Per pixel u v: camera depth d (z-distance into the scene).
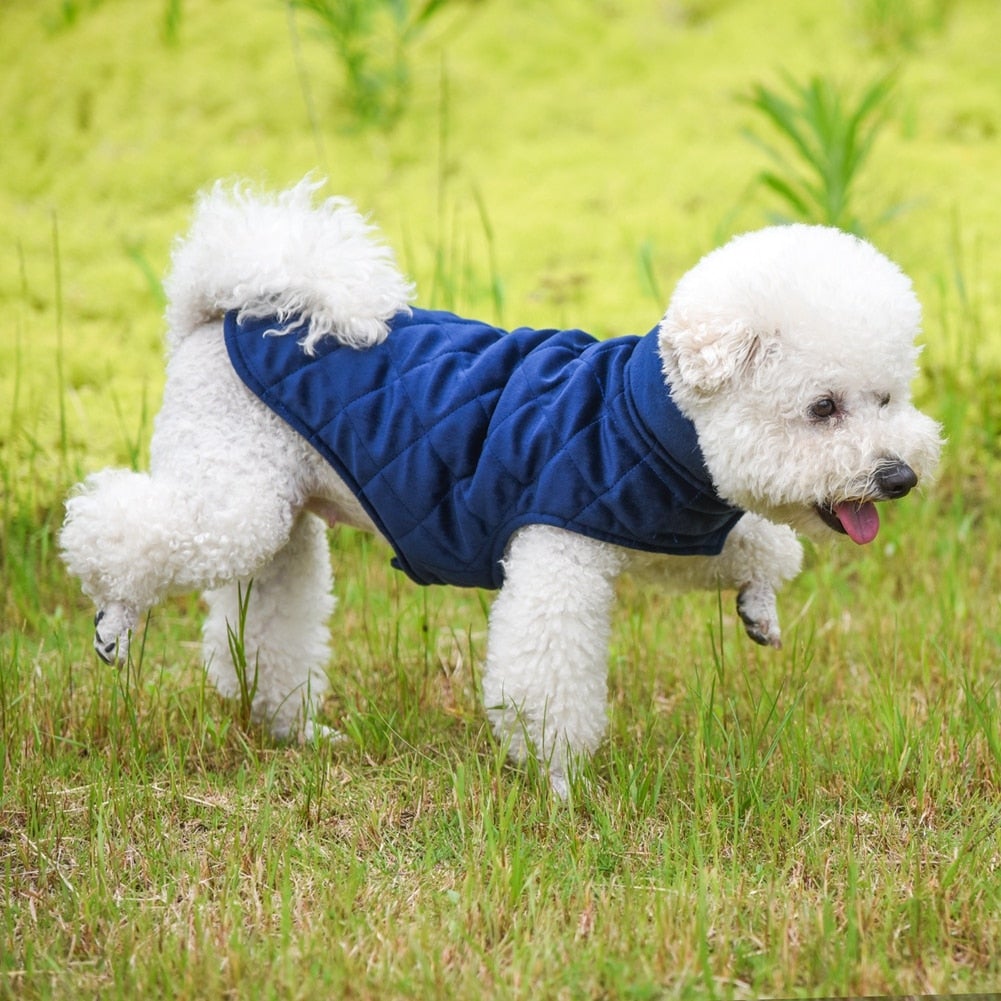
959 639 4.57
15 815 3.57
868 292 3.21
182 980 2.82
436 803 3.64
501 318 5.31
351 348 3.62
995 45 8.73
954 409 5.73
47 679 4.17
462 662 4.47
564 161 7.71
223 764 3.92
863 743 3.83
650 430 3.36
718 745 3.82
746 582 3.85
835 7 9.09
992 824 3.53
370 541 5.43
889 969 2.83
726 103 8.20
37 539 5.18
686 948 2.89
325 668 4.35
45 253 6.96
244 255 3.62
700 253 6.84
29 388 5.91
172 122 7.98
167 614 5.03
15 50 8.55
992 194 7.26
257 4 8.97
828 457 3.19
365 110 7.94
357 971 2.85
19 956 2.95
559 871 3.24
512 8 9.05
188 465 3.61
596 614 3.50
